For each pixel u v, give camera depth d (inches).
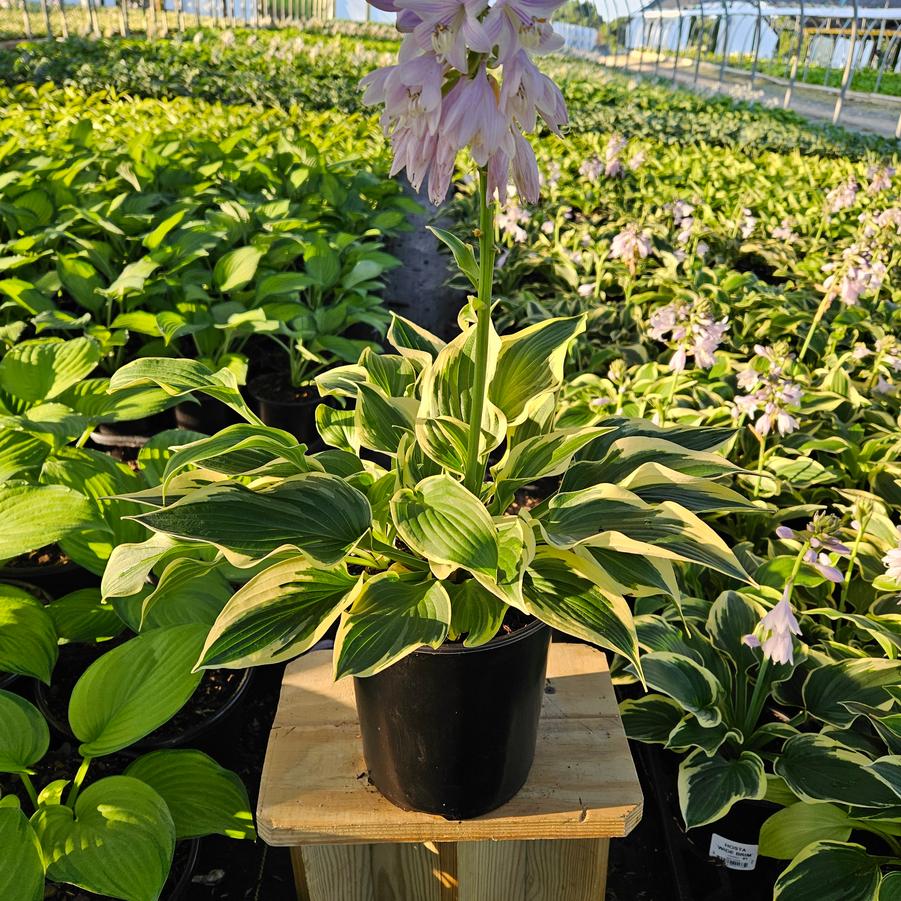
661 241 100.9
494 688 24.2
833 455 56.0
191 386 29.6
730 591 37.9
